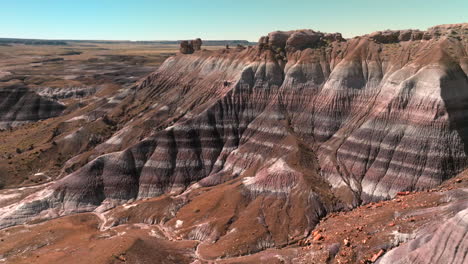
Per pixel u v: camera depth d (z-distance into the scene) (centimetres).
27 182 9519
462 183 6600
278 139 9156
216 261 5825
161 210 7669
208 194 7944
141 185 8800
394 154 7600
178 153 9369
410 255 4434
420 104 7744
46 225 7438
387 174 7419
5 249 6469
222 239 6469
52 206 8094
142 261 5503
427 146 7300
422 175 7100
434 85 7681
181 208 7738
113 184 8656
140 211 7750
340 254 5262
